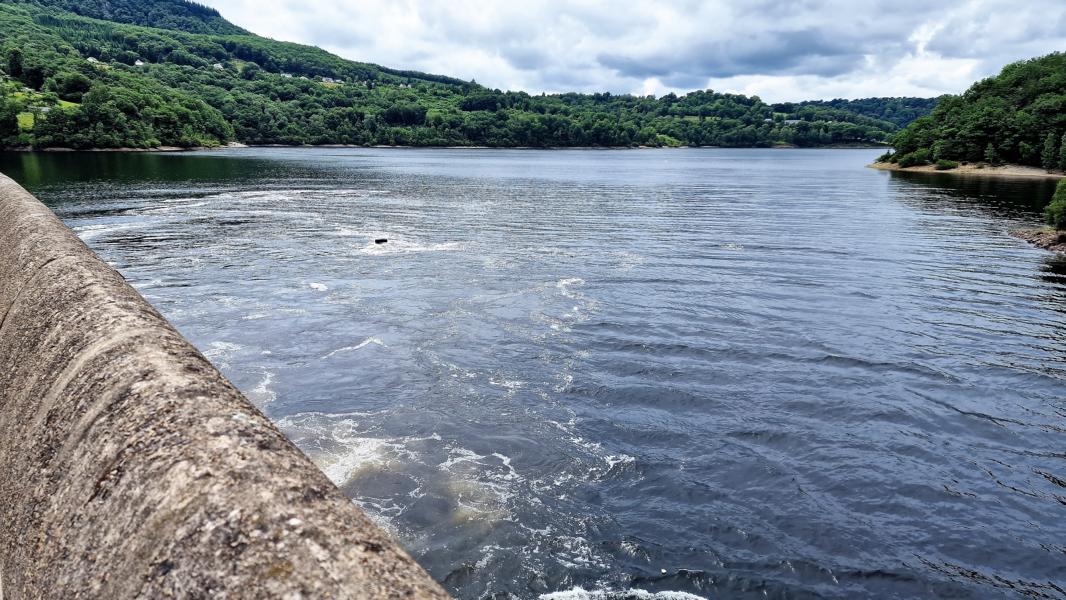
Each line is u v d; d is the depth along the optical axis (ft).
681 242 128.47
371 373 59.00
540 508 40.34
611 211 180.34
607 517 39.91
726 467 46.06
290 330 69.77
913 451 48.67
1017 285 95.50
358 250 114.93
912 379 60.90
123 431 11.80
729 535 38.88
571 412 53.21
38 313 20.88
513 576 34.60
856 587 35.24
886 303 85.25
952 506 42.29
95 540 10.27
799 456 47.75
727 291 90.02
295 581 7.89
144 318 17.98
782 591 34.71
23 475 13.62
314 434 47.67
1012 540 39.19
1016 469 46.57
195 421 11.47
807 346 68.80
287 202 187.62
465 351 65.10
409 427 49.29
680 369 62.18
